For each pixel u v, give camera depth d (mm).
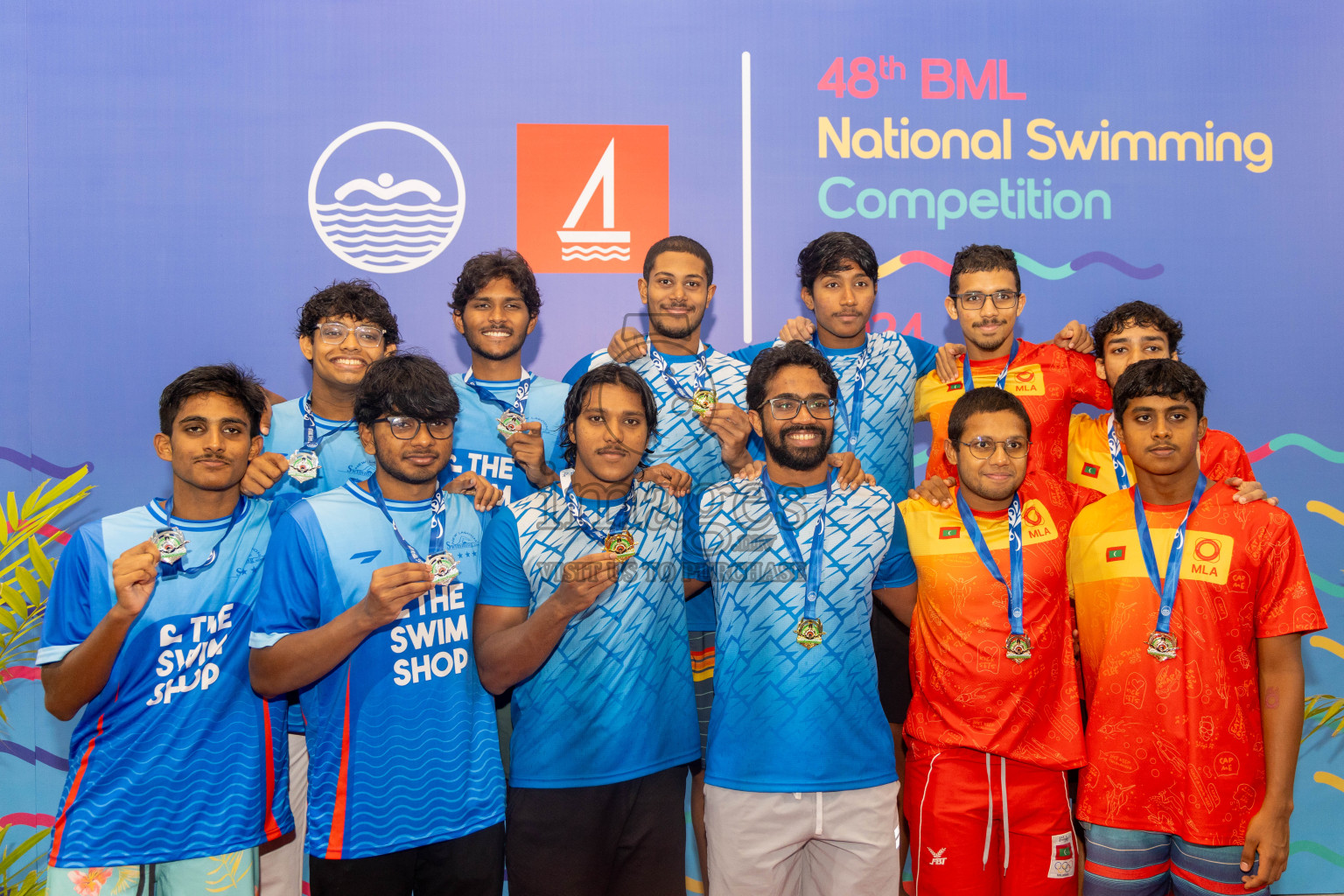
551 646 1668
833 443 2312
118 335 2627
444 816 1711
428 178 2688
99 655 1673
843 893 1786
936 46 2766
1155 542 1866
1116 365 2225
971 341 2316
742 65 2736
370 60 2678
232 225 2654
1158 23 2799
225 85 2654
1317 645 2777
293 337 2664
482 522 1920
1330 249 2826
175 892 1743
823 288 2312
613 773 1768
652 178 2721
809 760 1767
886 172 2754
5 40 2615
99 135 2631
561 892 1756
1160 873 1836
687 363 2309
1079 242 2777
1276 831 1769
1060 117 2779
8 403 2607
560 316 2715
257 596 1781
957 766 1818
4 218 2615
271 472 1908
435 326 2697
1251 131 2812
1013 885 1829
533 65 2703
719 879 1812
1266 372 2803
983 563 1854
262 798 1798
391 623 1722
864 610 1842
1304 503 2801
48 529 2596
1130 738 1826
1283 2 2814
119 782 1714
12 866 2533
